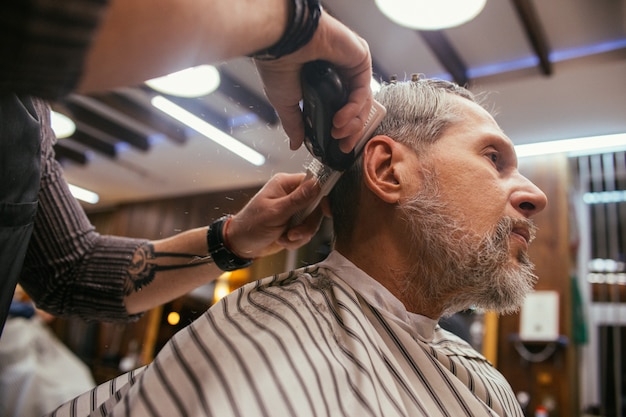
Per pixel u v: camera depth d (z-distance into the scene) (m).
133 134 2.30
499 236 0.90
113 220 2.83
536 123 2.31
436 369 0.83
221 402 0.56
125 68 0.45
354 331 0.76
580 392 2.96
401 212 0.92
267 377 0.61
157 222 2.25
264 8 0.54
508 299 0.93
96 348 3.14
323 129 0.73
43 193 1.00
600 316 3.06
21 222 0.76
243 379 0.60
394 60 1.73
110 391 0.84
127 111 2.02
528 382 2.73
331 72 0.67
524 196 0.93
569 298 2.70
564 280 2.69
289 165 1.05
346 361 0.72
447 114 0.96
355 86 0.71
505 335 2.85
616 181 2.95
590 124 2.29
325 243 1.09
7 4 0.35
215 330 0.67
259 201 1.00
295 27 0.58
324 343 0.72
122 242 1.09
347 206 0.98
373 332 0.81
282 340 0.67
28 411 2.56
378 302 0.89
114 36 0.42
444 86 1.03
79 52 0.40
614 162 2.72
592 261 3.11
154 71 0.48
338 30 0.64
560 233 2.70
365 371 0.70
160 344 1.33
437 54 1.89
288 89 0.70
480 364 1.05
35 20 0.36
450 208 0.90
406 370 0.82
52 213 1.02
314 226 1.03
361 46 0.68
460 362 0.97
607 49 2.06
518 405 1.05
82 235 1.07
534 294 2.74
